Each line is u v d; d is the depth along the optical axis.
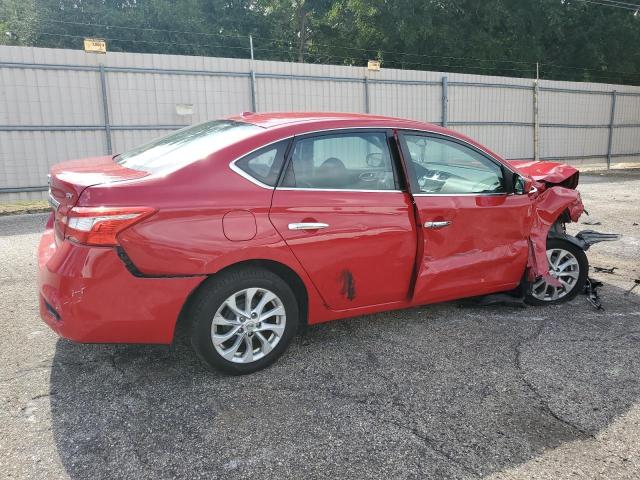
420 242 3.64
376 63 14.57
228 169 3.04
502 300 4.36
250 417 2.81
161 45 29.33
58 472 2.36
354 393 3.07
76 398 2.96
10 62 10.12
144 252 2.78
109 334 2.82
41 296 3.00
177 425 2.73
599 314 4.34
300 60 32.69
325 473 2.39
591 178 16.50
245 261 3.09
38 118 10.53
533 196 4.21
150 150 3.56
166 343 2.96
